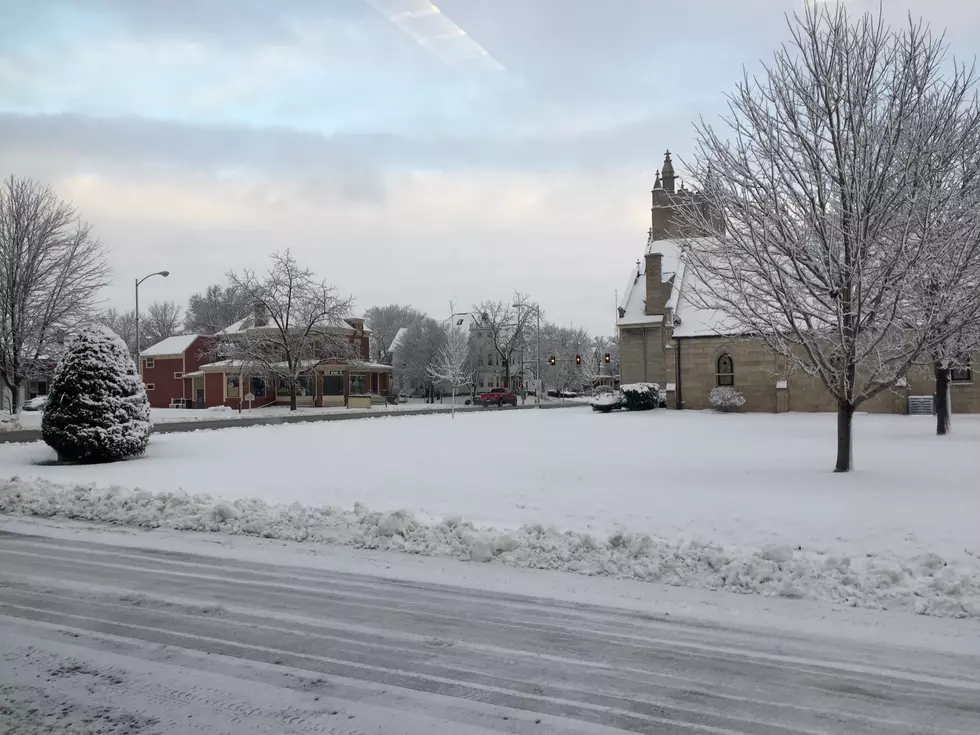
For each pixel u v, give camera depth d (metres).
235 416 47.44
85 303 41.53
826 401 41.34
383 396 79.88
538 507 12.00
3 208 39.06
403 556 9.39
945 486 12.98
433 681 5.38
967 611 6.83
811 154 14.49
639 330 50.97
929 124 14.53
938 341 14.38
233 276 52.69
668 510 11.38
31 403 56.22
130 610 7.18
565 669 5.61
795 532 9.79
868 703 4.97
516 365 106.81
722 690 5.20
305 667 5.66
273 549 9.85
